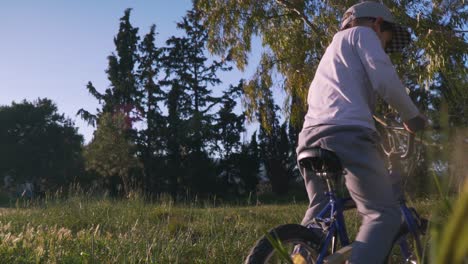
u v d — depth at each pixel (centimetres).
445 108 90
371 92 268
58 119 7294
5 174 6825
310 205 285
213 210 844
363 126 252
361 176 249
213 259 469
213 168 4725
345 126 251
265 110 1525
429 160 94
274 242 104
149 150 4925
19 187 6431
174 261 454
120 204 892
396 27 297
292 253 263
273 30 1447
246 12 1451
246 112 1523
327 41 1359
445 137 88
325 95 266
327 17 1358
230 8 1451
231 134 4806
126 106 5047
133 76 5106
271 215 780
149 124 4962
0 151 6812
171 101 5038
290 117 1468
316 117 265
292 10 1419
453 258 54
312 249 261
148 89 5109
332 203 271
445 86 793
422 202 321
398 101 254
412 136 258
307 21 1380
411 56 1151
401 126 271
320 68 280
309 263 264
